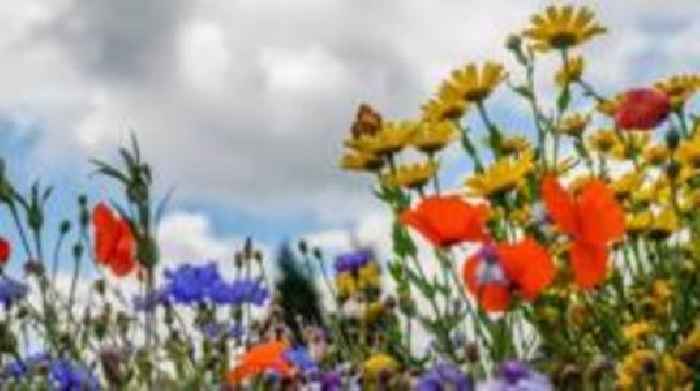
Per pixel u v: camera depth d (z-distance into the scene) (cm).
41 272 498
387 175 549
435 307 514
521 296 367
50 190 480
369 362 450
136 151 412
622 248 568
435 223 378
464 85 572
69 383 493
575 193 554
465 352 446
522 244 354
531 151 554
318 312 643
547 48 589
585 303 517
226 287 568
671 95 623
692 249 550
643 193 612
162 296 548
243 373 414
